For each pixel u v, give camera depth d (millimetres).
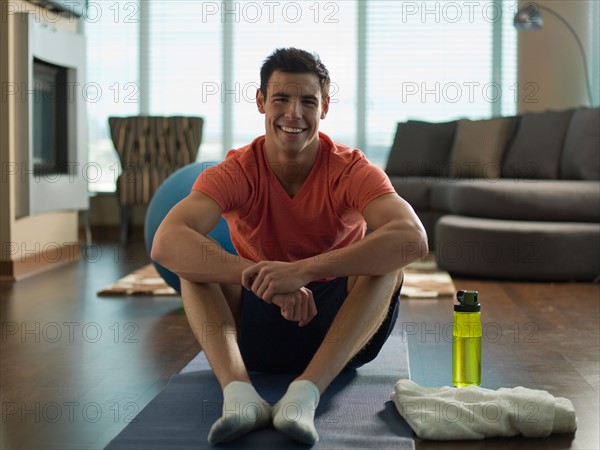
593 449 1816
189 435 1851
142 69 7633
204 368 2504
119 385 2381
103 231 7414
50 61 4820
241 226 2299
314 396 1879
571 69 6668
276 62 2135
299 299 2016
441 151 6727
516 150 6121
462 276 4773
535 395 1975
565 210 4742
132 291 4008
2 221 4488
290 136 2131
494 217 4863
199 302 2047
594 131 5520
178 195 3531
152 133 6945
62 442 1877
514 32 7422
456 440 1876
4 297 3963
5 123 4469
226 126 7641
